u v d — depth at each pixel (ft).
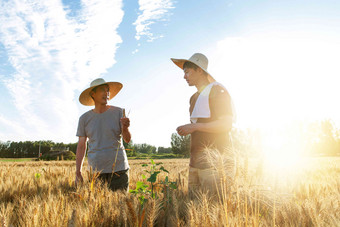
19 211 7.02
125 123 12.27
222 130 8.82
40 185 12.51
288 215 6.09
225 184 6.11
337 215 6.37
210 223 5.17
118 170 12.26
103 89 13.29
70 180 13.57
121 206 6.00
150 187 10.14
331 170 25.86
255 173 6.50
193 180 9.87
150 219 5.33
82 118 13.30
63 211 6.31
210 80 10.66
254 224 5.23
